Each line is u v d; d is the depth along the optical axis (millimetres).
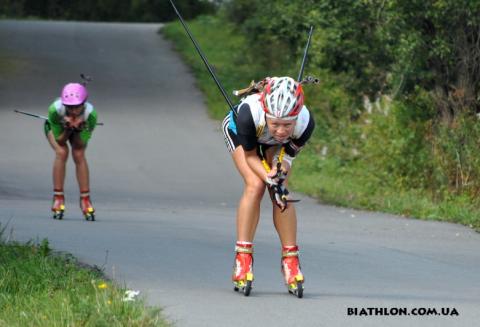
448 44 34844
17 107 52375
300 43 52031
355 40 38281
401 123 37844
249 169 15320
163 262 18578
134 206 31031
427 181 35844
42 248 17406
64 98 24688
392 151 37219
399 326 13469
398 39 35656
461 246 24219
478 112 36219
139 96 57312
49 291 14367
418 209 31766
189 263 18594
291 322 13445
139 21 103688
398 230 27125
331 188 37188
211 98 57250
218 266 18375
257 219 15484
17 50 68688
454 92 36531
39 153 42281
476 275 19297
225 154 44281
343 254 21422
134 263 18266
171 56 70188
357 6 36688
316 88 50312
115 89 58938
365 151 40750
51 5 103000
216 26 80625
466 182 34219
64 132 25531
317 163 42781
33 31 77938
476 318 14164
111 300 13250
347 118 46594
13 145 43562
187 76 63531
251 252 15477
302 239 23891
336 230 26453
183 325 12953
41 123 48562
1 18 94688
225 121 15703
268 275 17656
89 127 25625
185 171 40344
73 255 18438
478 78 36000
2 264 16266
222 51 71625
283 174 14703
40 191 34062
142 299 13828
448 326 13570
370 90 40125
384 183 37125
